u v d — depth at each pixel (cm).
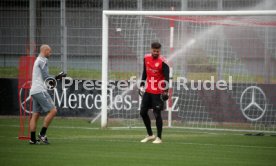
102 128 5353
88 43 5925
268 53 5572
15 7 6019
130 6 6012
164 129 5409
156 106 4422
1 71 6122
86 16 5909
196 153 3972
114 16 5931
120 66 5919
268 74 5597
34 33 5994
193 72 5744
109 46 5931
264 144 4484
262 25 5412
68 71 5984
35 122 4291
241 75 5669
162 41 5822
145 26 5844
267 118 5562
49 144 4309
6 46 6069
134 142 4478
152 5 5944
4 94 6091
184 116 5716
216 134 5097
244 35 5694
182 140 4650
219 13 5119
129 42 5903
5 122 5738
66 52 5950
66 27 5931
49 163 3503
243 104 5612
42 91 4200
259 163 3600
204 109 5678
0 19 6056
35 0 5966
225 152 4044
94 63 5944
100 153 3903
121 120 5809
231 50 5706
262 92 5562
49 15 5966
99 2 5897
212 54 5722
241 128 5572
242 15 5094
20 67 5378
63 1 5897
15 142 4403
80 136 4806
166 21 5800
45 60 4212
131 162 3556
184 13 5200
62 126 5475
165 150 4084
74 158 3688
